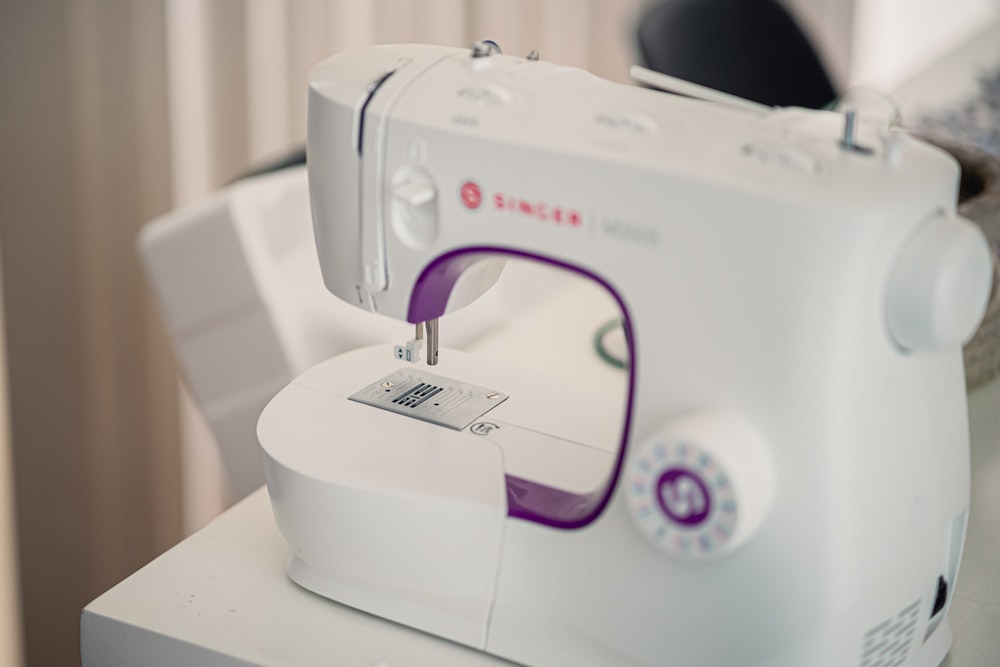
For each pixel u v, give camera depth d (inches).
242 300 76.0
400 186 35.1
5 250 97.9
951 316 30.5
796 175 30.6
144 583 40.4
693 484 31.2
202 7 93.3
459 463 37.7
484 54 36.5
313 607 39.4
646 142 32.3
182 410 103.9
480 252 34.6
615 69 115.6
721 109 34.5
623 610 34.9
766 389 31.1
